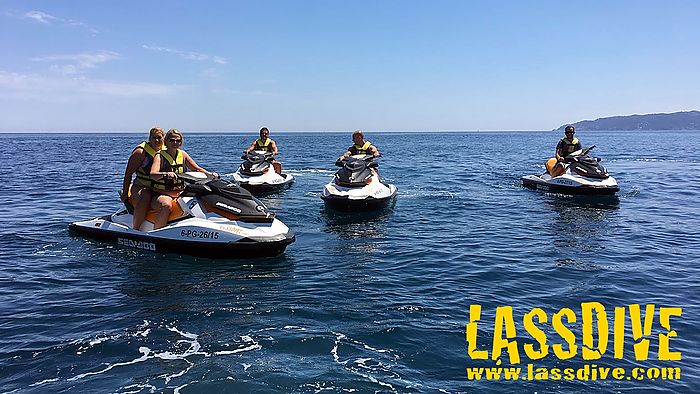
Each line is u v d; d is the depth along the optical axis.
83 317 4.97
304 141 83.25
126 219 7.90
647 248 7.98
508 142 79.94
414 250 7.78
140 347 4.29
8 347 4.29
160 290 5.80
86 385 3.66
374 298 5.58
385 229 9.36
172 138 7.52
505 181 17.59
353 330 4.67
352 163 11.43
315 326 4.76
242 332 4.60
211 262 6.98
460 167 24.27
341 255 7.46
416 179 18.39
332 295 5.66
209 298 5.54
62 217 10.17
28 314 5.05
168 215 7.48
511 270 6.73
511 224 9.89
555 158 14.62
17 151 41.75
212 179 7.64
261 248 7.11
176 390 3.58
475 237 8.73
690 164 25.98
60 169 22.31
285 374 3.82
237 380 3.72
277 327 4.72
